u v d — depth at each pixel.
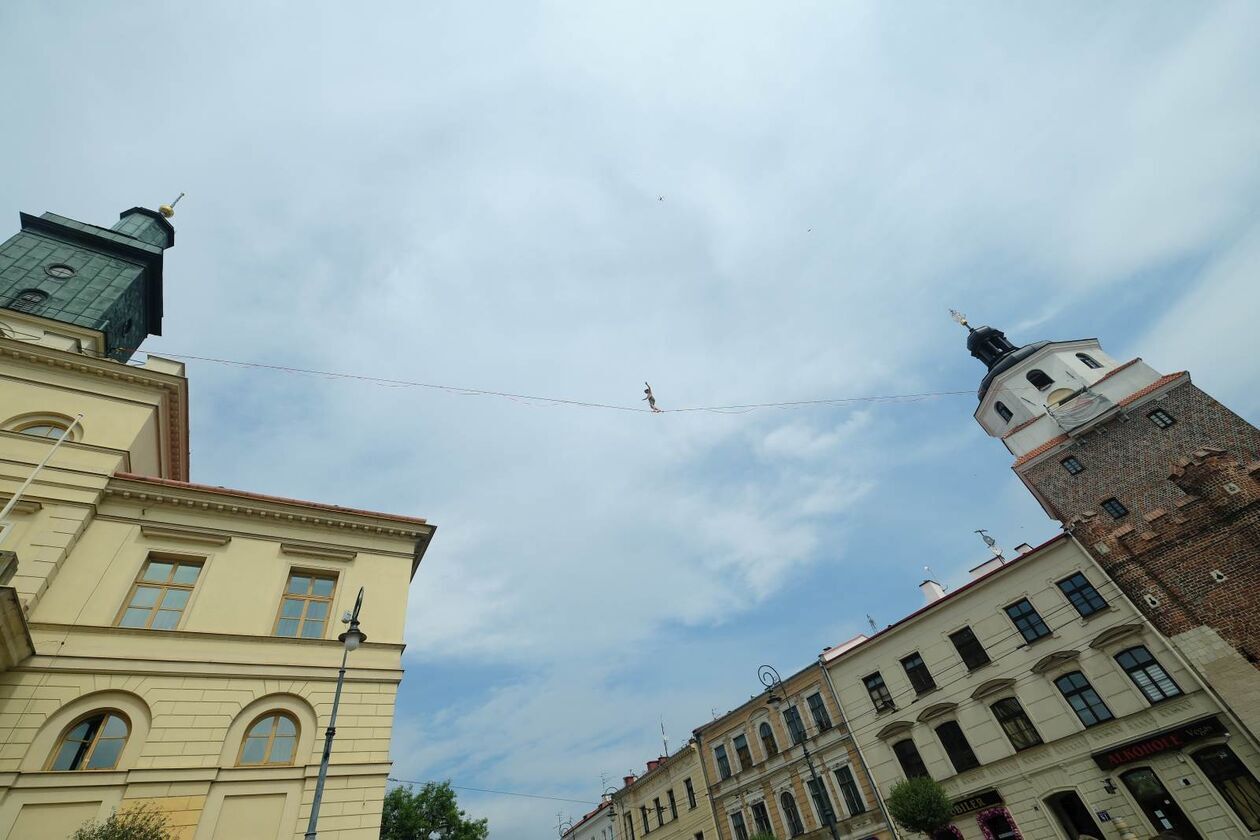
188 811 13.52
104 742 13.91
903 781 26.50
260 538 18.59
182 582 17.09
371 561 19.81
